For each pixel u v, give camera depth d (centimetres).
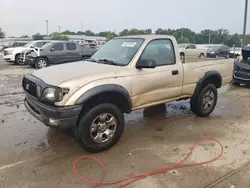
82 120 337
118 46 439
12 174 303
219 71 534
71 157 348
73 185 285
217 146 392
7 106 594
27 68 1352
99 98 356
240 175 310
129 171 315
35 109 355
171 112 570
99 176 303
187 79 471
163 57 435
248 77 882
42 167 320
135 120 511
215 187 284
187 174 310
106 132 364
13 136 413
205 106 530
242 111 595
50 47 1332
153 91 416
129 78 375
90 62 426
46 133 428
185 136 430
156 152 367
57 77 338
